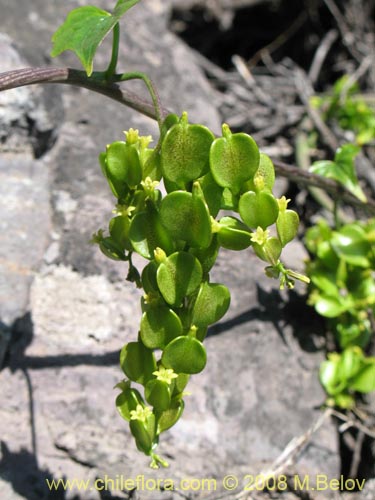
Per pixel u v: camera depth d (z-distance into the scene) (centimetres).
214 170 12
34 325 19
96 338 20
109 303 20
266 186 12
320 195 26
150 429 13
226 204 12
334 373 21
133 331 20
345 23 33
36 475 17
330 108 29
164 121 13
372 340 23
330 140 27
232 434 19
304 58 34
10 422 18
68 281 20
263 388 20
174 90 26
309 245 22
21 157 22
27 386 19
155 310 12
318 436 20
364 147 29
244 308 21
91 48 14
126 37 27
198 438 19
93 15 15
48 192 22
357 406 21
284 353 21
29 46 25
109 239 13
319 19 34
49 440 18
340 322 22
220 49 34
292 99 31
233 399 20
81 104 24
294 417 20
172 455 19
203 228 12
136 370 13
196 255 12
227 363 20
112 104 24
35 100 22
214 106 27
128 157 13
